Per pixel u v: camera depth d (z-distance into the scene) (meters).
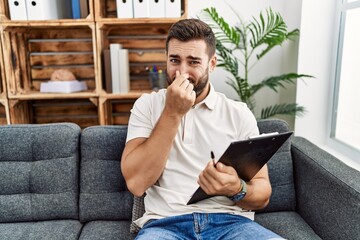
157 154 1.10
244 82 2.07
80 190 1.42
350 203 1.08
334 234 1.15
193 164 1.17
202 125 1.20
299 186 1.42
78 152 1.45
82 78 2.26
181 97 1.04
